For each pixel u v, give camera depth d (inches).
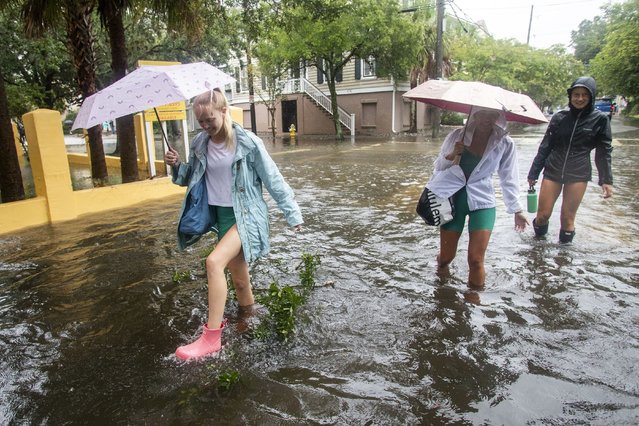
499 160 153.4
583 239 217.6
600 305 147.9
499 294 158.1
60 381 114.3
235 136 130.3
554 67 1397.6
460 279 172.7
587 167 202.8
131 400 105.6
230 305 155.4
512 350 122.6
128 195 338.3
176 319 147.6
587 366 114.4
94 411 102.1
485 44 1272.1
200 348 123.3
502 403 101.4
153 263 201.2
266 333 133.5
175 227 265.1
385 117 1158.3
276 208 307.4
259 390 107.7
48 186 284.5
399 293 161.2
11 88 621.3
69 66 777.6
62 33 650.2
